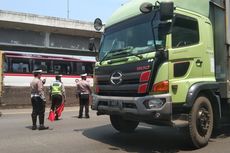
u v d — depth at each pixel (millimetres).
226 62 11023
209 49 10570
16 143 11055
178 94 9570
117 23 10906
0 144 10930
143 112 9344
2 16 36344
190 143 9945
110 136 12031
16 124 15852
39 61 32969
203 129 10102
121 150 9992
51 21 39594
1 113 22312
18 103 28984
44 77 32906
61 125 15062
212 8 10945
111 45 10773
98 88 10766
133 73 9648
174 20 9680
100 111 10734
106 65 10523
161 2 9336
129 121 12344
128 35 10312
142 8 9852
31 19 38062
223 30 11070
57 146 10555
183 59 9758
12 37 38469
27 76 31734
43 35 40750
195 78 10078
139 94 9477
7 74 30797
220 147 10172
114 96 10156
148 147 10352
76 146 10523
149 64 9336
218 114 10711
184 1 10164
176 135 12086
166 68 9336
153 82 9312
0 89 27578
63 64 34750
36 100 13797
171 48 9492
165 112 9234
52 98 17359
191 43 10070
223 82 10953
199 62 10188
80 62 35875
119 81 9992
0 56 28391
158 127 13656
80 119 17609
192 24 10172
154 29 9641
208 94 10469
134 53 9820
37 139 11672
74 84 35031
